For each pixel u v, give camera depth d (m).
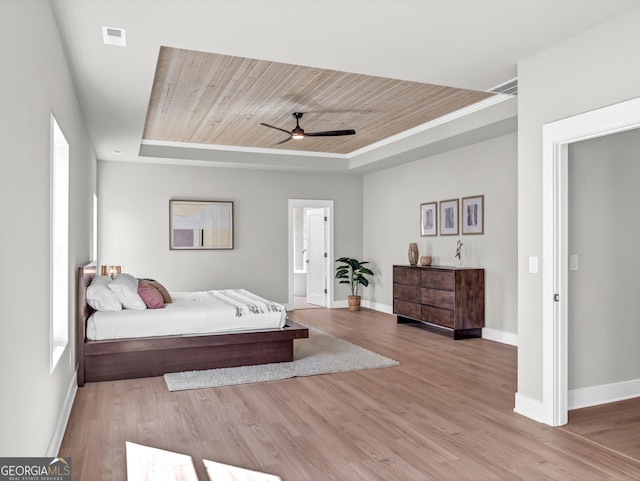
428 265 6.98
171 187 7.93
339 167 8.47
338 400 3.82
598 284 3.63
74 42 3.09
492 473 2.60
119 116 4.85
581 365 3.58
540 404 3.37
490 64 3.61
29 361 2.00
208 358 4.67
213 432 3.16
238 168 8.32
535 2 2.68
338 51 3.32
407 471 2.62
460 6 2.71
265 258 8.55
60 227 3.40
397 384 4.26
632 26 2.81
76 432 3.14
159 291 5.15
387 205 8.45
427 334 6.53
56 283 3.41
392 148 7.14
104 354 4.33
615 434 3.12
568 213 3.48
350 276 9.16
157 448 2.91
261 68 4.19
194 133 6.73
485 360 5.11
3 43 1.55
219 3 2.63
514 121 5.12
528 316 3.51
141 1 2.59
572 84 3.17
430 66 3.63
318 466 2.68
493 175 6.06
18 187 1.79
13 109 1.70
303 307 9.20
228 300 5.48
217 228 8.19
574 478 2.55
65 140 3.26
